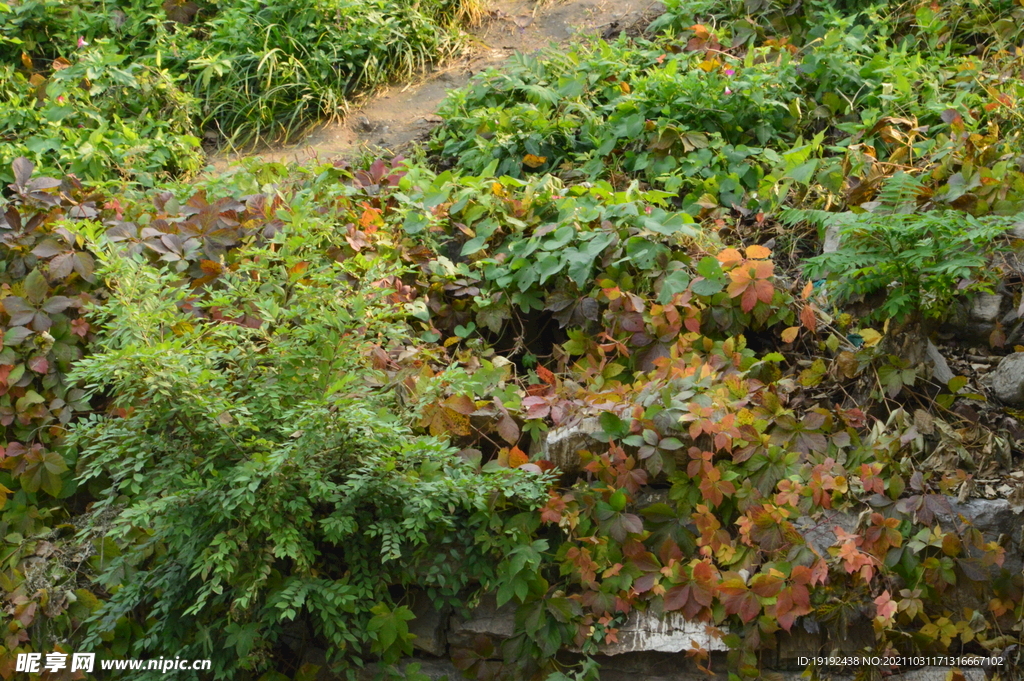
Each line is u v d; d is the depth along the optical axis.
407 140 5.75
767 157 4.48
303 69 6.24
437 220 4.25
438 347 3.89
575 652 3.33
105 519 3.69
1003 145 4.12
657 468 3.31
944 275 3.40
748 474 3.33
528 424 3.48
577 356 4.01
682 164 4.74
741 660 3.19
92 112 5.80
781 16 5.85
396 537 3.04
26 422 3.77
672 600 3.22
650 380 3.62
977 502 3.25
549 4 7.01
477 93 5.68
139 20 6.71
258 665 3.20
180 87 6.34
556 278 4.09
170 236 4.01
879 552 3.17
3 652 3.40
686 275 3.81
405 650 3.26
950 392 3.54
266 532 3.11
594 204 4.19
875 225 3.38
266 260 3.60
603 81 5.50
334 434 3.01
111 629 3.20
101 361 2.88
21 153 5.29
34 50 6.75
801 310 3.84
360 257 3.69
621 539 3.27
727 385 3.52
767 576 3.14
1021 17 5.30
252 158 5.04
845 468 3.33
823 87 5.13
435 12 6.84
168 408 2.97
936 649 3.17
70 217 4.21
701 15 6.11
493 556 3.33
